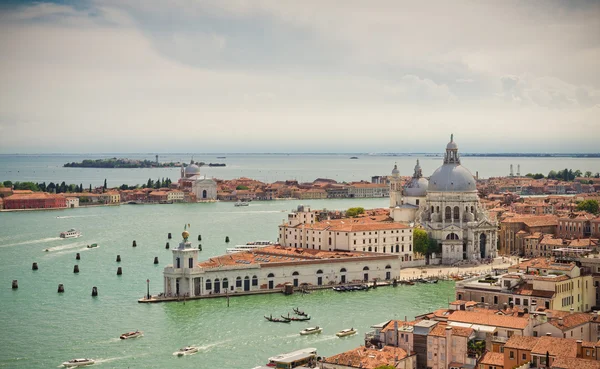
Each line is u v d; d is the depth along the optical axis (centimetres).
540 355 18825
